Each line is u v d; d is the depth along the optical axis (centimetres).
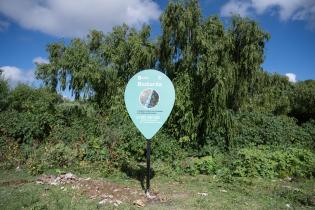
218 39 1521
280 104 3206
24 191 834
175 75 1652
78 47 2273
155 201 807
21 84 2023
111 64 2123
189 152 1421
